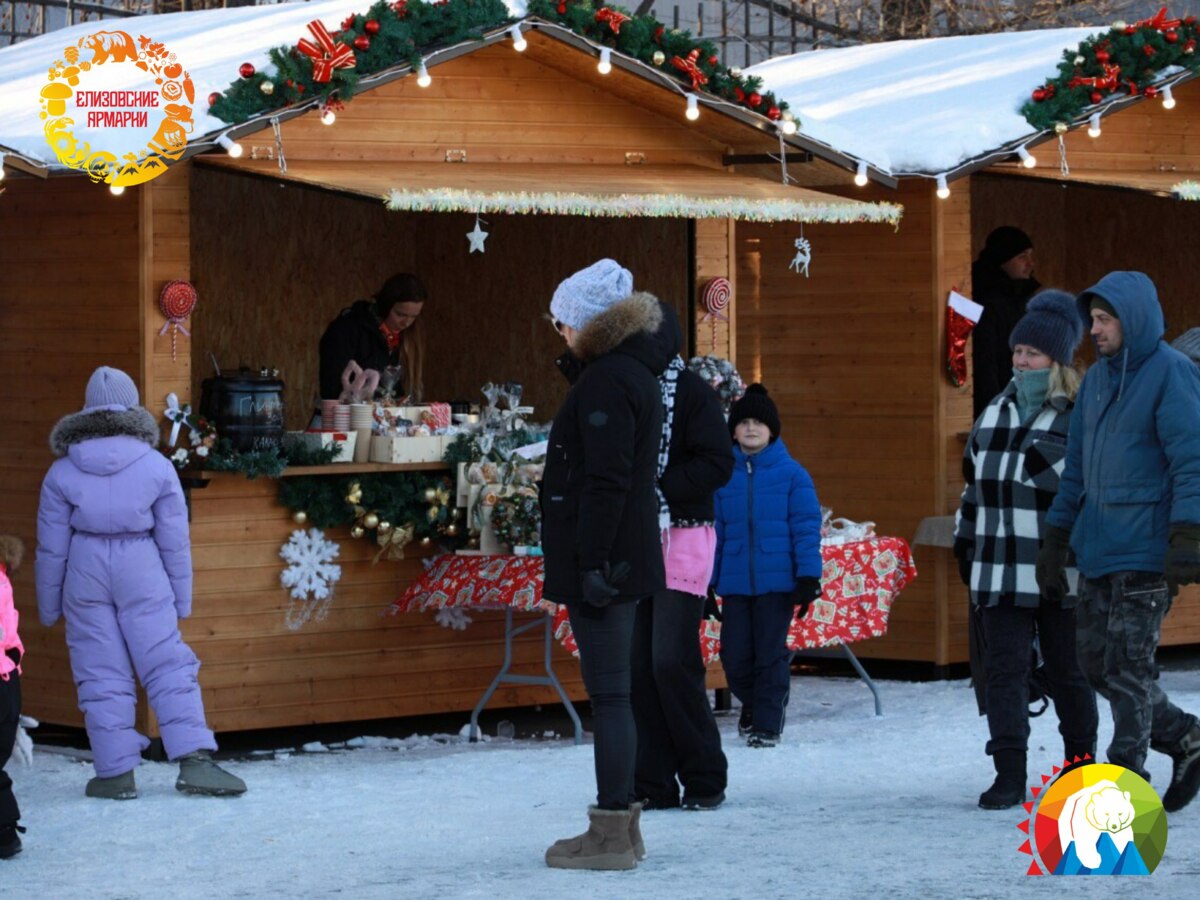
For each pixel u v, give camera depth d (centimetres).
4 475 1234
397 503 1216
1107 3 2920
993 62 1614
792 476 1145
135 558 1020
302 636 1213
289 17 1430
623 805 793
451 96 1274
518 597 1180
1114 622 855
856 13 2986
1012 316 1513
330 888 765
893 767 1066
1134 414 849
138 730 1149
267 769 1116
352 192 1100
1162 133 1574
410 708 1257
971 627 935
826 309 1527
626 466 789
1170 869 762
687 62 1276
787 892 720
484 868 801
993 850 802
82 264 1180
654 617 916
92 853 874
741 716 1190
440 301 1616
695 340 1370
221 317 1555
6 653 898
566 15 1229
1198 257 1769
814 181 1455
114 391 1036
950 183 1474
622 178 1265
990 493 909
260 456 1161
